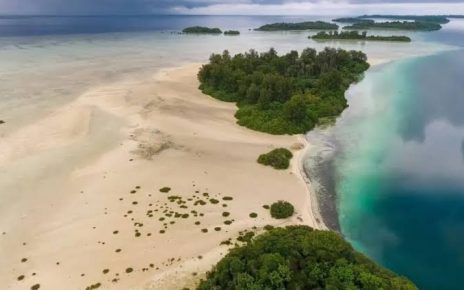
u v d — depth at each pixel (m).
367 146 74.38
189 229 45.78
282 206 49.28
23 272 39.03
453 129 85.44
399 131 83.12
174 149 68.75
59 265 39.91
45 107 90.69
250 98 91.88
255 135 76.50
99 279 37.81
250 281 32.69
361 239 46.62
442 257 44.25
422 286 39.88
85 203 51.44
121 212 49.22
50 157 64.81
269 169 62.03
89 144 70.38
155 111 89.38
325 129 82.75
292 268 34.03
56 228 46.25
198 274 38.38
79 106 91.50
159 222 47.06
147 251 41.88
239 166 62.75
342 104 97.06
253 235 44.31
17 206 50.75
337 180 60.44
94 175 59.06
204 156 66.19
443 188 59.41
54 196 53.25
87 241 43.62
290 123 79.06
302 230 39.81
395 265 42.69
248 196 53.69
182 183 56.69
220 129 79.12
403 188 59.09
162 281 37.47
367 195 56.59
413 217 51.72
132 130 77.25
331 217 50.50
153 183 56.56
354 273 33.03
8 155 65.25
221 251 41.88
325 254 34.94
